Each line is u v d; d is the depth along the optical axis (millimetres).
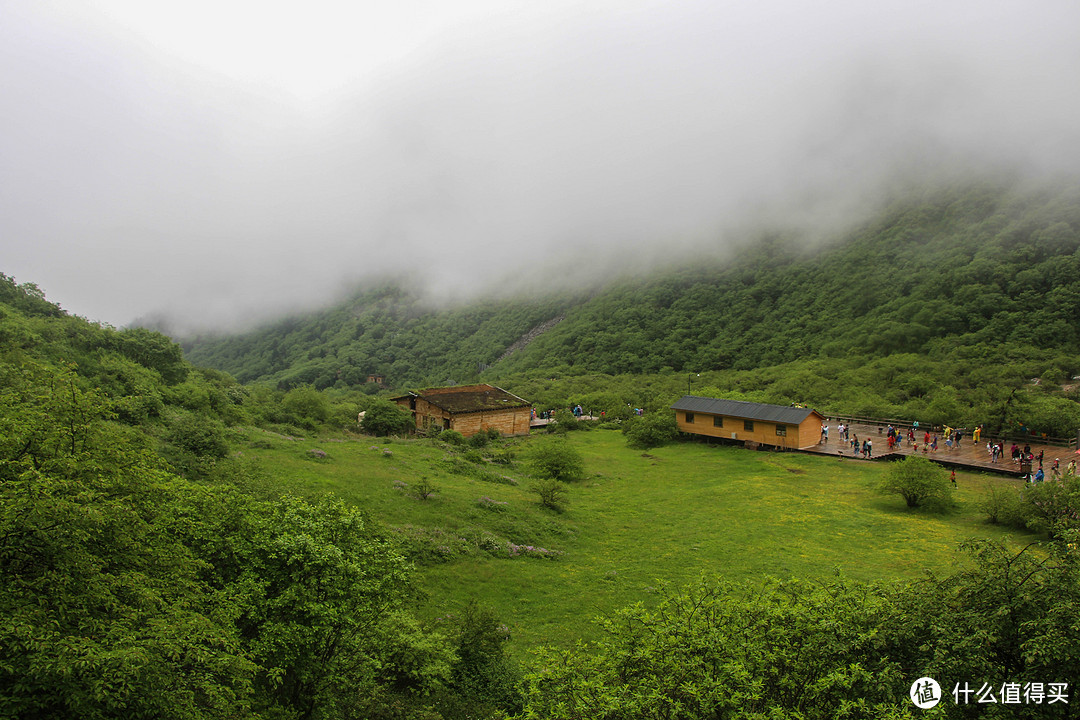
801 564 27422
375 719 13805
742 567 27047
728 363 126062
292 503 15430
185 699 9031
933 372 80250
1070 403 56812
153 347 45000
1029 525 29797
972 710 9070
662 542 30969
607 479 45281
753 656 10242
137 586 10055
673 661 10219
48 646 7922
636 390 99812
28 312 44594
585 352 150000
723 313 152375
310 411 54188
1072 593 9094
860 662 9930
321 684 13195
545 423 70312
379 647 15625
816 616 10953
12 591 8555
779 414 53531
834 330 118688
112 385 34938
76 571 9289
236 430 38938
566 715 9984
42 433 10523
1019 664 9383
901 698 9039
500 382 123500
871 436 56094
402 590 15102
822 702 9641
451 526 28938
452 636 18047
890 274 133875
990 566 10383
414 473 37500
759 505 37344
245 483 26016
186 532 13172
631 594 24000
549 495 35344
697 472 47406
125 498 10852
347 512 15398
